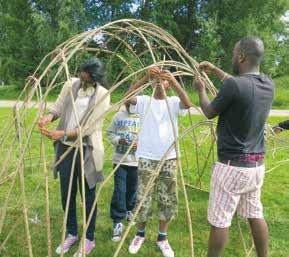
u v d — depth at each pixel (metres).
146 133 3.84
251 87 3.11
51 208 5.17
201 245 4.43
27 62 23.08
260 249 3.51
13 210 4.98
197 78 3.55
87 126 3.29
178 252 4.26
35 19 21.36
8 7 23.42
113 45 14.93
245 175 3.23
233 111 3.14
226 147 3.22
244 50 3.21
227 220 3.31
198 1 23.62
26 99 3.42
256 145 3.26
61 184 3.91
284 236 4.72
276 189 6.33
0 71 23.83
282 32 23.92
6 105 16.47
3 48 23.72
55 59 3.43
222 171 3.25
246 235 4.59
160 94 3.81
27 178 6.13
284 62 24.02
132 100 3.81
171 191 3.97
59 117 3.92
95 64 3.71
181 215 5.12
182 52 4.12
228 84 3.10
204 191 5.98
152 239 4.48
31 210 5.06
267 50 22.16
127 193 4.52
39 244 4.28
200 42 22.47
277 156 8.27
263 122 3.25
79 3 21.47
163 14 22.83
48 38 21.41
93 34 3.58
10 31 23.36
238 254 4.25
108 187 5.94
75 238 4.17
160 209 4.07
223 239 3.33
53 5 22.25
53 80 3.30
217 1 23.19
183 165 7.36
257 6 22.89
